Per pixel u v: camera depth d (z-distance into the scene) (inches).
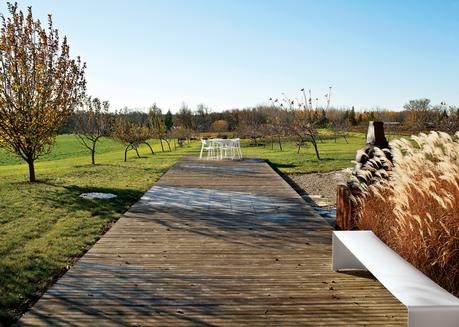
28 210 278.1
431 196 137.2
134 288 136.7
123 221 238.1
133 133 858.8
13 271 158.7
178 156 874.8
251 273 151.3
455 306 87.0
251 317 115.7
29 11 427.5
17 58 409.4
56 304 124.2
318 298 128.6
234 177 446.6
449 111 1115.3
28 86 415.2
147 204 291.4
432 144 154.3
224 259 168.1
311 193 373.4
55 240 203.2
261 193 340.5
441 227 129.0
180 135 1392.7
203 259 167.9
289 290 135.0
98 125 713.0
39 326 110.3
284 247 185.2
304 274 150.2
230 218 246.2
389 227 166.2
